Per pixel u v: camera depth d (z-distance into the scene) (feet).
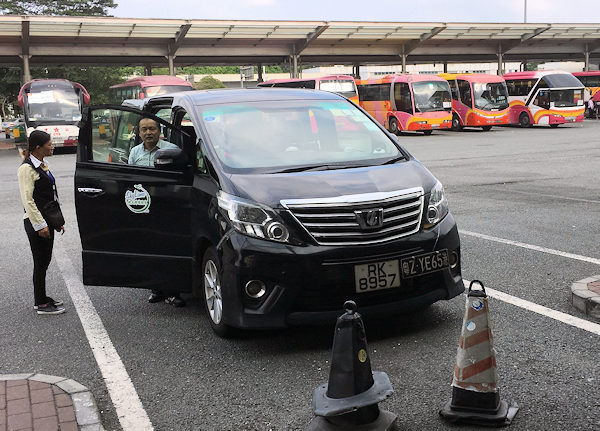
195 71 320.29
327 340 15.11
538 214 29.63
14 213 36.63
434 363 13.43
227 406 12.02
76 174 17.62
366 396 10.36
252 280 13.99
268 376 13.26
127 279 17.49
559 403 11.35
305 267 13.74
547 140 82.02
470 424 10.84
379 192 14.46
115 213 17.29
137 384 13.24
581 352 13.56
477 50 153.38
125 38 116.88
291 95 19.07
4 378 13.12
